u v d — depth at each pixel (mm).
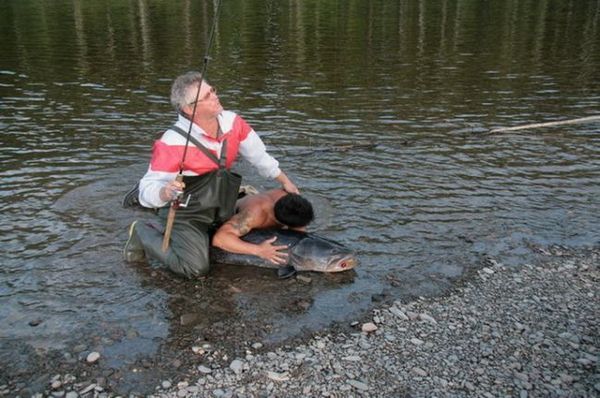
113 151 7449
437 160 7273
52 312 4234
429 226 5547
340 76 12070
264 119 9023
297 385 3602
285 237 4918
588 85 11289
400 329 4145
